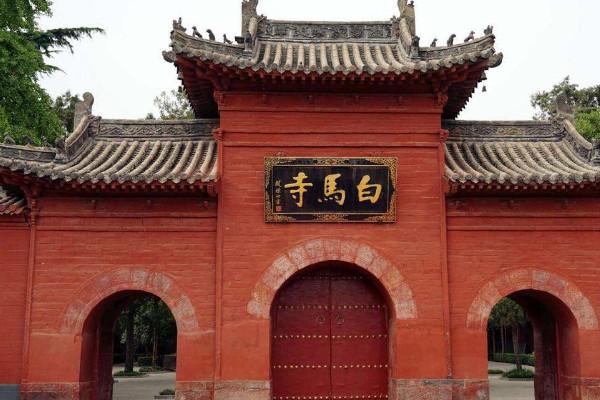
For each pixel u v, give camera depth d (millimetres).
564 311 16562
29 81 27203
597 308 16266
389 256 16203
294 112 16812
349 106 16891
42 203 16266
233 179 16453
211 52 15844
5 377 15594
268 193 16141
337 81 16031
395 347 15930
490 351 68500
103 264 16141
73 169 16188
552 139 18672
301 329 17125
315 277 17391
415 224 16375
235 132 16672
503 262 16391
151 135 18500
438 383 15672
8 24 27359
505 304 42906
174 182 15148
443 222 16359
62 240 16188
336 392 16828
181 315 15961
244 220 16266
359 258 16156
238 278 15992
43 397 15477
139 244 16266
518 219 16594
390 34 19453
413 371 15727
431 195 16531
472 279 16297
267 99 16797
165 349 59969
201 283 16125
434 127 16859
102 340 18031
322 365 16953
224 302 15875
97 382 17094
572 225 16594
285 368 16875
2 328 15805
